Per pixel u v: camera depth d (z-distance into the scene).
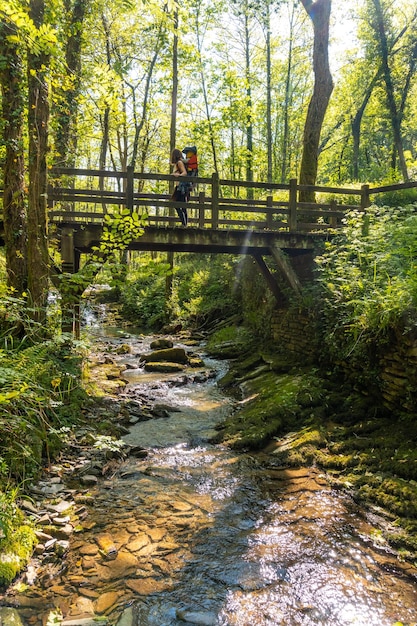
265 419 6.18
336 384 6.78
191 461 5.32
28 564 3.27
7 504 3.52
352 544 3.62
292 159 27.25
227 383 8.70
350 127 26.86
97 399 7.05
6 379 3.78
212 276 16.52
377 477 4.42
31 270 5.99
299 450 5.27
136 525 3.91
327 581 3.20
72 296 6.29
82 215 7.32
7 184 6.23
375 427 5.36
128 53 18.89
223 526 3.92
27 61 5.57
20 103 5.98
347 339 6.43
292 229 8.58
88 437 5.57
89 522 3.94
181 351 10.59
